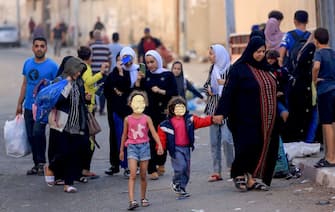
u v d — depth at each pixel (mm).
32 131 15133
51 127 13617
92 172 15484
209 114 14266
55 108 13555
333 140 13492
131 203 11992
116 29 60312
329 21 15133
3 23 77500
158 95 14430
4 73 42156
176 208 11969
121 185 14164
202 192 13086
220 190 13156
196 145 18859
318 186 12953
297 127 14750
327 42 13547
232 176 12930
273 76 12703
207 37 47219
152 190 13531
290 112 14672
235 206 11812
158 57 14586
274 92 12578
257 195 12500
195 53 48094
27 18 78125
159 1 53750
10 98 31297
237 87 12594
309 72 14617
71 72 13547
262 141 12570
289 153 14758
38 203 12867
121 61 14586
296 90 14625
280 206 11625
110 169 15172
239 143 12656
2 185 14422
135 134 12172
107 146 19078
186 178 12688
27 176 15250
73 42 65500
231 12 27156
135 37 57156
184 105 12523
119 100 14625
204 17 47375
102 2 62375
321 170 13141
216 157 14094
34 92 14594
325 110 13438
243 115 12578
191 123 12539
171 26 52281
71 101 13492
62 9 69812
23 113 15414
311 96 14641
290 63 15773
